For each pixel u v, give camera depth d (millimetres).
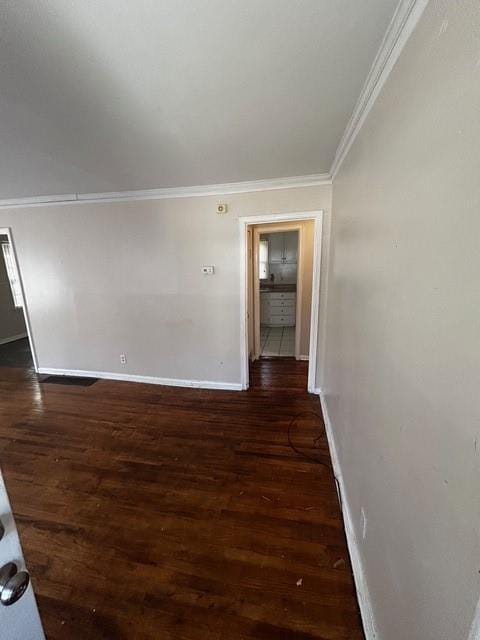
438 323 639
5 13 843
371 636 1046
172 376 3473
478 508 487
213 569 1368
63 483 1943
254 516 1649
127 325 3480
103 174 2395
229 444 2318
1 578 548
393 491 906
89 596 1274
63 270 3498
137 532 1570
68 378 3750
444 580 597
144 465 2100
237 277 3018
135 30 917
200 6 833
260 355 4465
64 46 977
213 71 1132
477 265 496
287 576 1328
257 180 2615
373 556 1095
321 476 1950
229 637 1121
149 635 1137
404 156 854
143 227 3129
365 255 1320
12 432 2551
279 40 973
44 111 1400
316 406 2914
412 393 775
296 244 6363
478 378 490
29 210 3391
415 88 783
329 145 1876
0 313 5543
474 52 509
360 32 932
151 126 1572
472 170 515
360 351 1378
